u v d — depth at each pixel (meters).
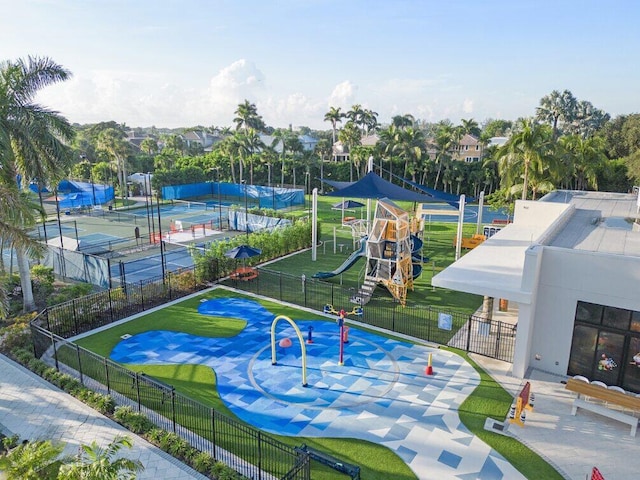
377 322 22.05
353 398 15.54
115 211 57.31
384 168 72.12
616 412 13.84
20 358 18.14
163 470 12.03
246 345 19.72
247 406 15.09
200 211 57.88
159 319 22.55
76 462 8.99
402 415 14.53
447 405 15.08
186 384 16.52
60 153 23.11
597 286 15.77
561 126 91.62
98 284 27.11
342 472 11.77
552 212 26.64
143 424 13.74
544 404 15.09
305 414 14.62
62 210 56.84
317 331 21.09
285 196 62.88
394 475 11.86
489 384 16.36
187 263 32.62
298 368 17.66
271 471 11.98
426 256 34.50
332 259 33.84
